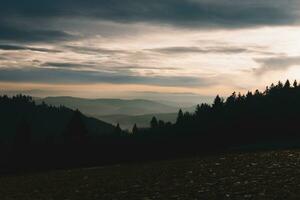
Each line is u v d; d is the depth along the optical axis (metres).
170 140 149.38
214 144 139.88
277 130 140.75
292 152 74.12
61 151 140.12
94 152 138.62
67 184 59.69
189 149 138.50
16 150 147.12
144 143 148.00
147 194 43.22
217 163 66.75
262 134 139.62
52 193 51.72
